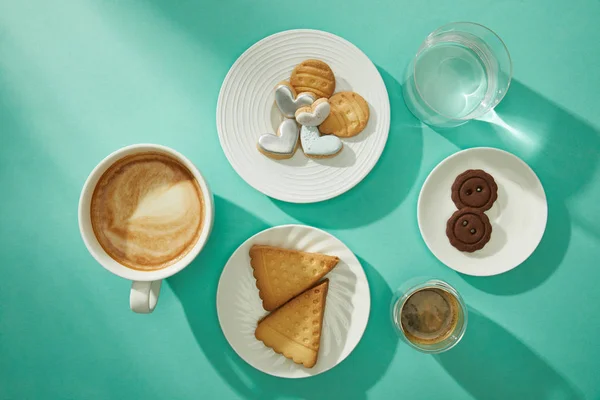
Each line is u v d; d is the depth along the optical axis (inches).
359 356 25.2
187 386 25.2
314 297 23.8
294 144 23.8
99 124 24.6
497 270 24.5
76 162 24.6
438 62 24.8
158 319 25.0
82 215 21.1
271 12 24.6
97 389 25.1
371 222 24.9
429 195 24.6
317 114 23.1
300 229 23.8
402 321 24.6
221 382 25.2
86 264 24.9
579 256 25.3
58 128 24.6
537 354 25.4
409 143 25.0
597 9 25.0
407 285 24.7
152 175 22.6
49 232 24.7
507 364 25.4
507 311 25.3
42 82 24.5
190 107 24.6
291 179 24.1
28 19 24.3
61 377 25.1
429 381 25.3
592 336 25.4
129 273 21.6
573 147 25.2
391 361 25.2
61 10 24.3
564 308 25.4
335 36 24.0
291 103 23.6
